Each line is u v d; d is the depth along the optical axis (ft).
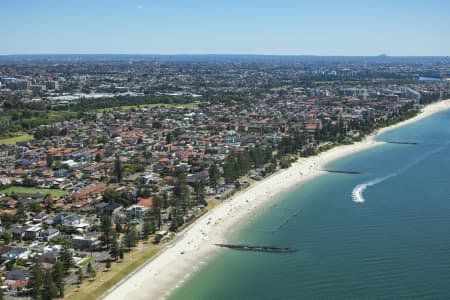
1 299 621.72
